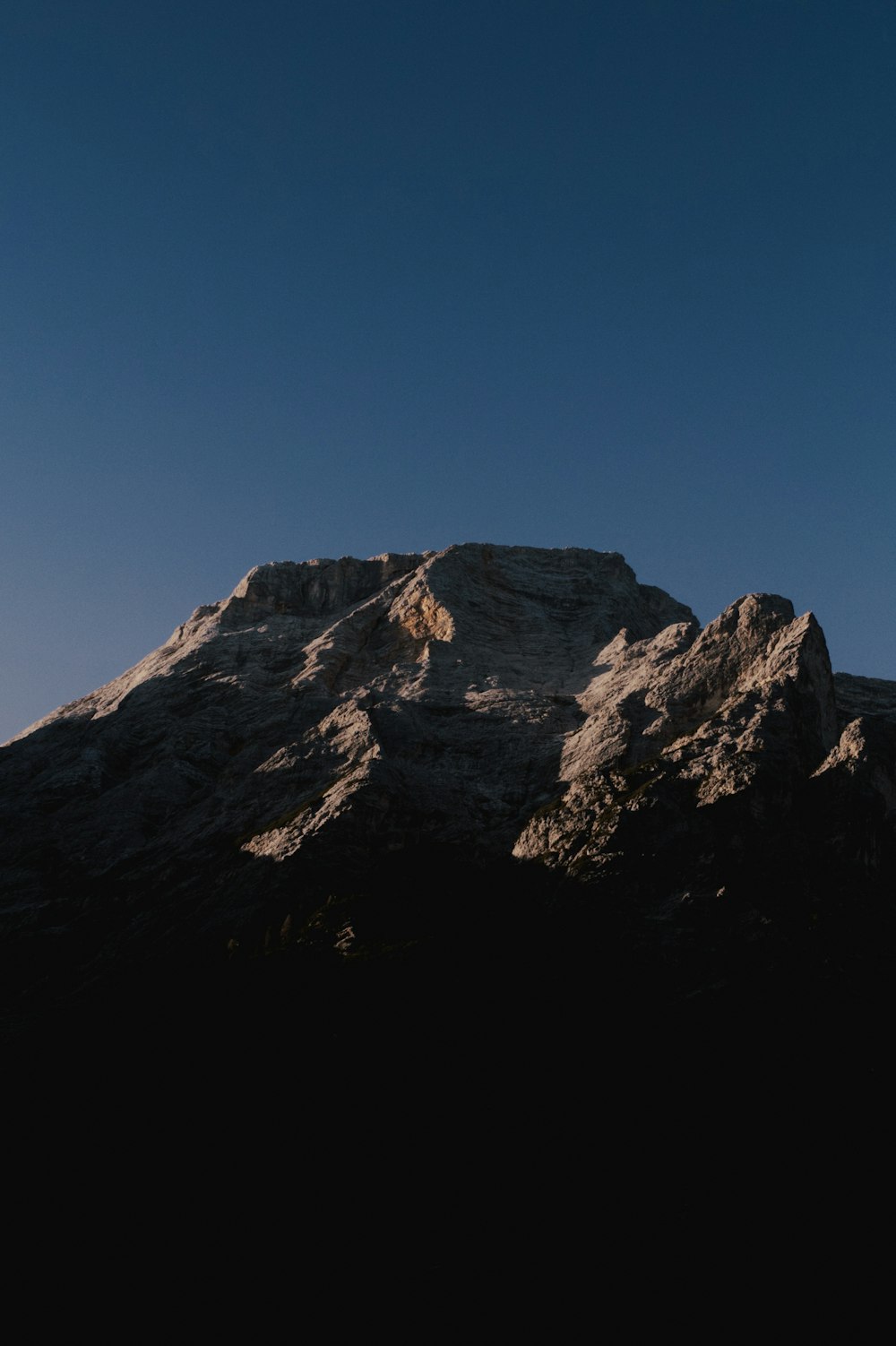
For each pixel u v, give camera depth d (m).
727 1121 81.94
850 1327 69.88
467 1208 76.81
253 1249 74.62
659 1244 74.25
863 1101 83.25
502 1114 82.69
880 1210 76.75
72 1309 71.50
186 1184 79.25
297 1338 69.12
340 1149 80.88
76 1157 81.69
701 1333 69.19
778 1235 75.00
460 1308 70.56
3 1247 75.50
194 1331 69.81
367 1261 73.56
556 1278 72.19
